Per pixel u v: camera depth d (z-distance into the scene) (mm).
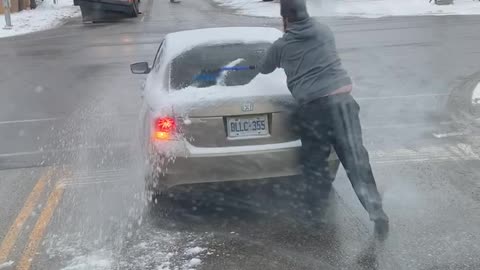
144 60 13375
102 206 4977
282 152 4473
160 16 26906
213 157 4395
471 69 10555
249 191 5098
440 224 4344
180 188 4586
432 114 7594
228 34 5461
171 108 4434
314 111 4262
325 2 27172
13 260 4031
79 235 4402
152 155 4516
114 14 24984
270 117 4477
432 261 3791
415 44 13938
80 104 9141
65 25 24281
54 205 5031
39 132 7559
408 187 5125
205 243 4199
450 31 16047
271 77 4785
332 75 4246
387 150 6227
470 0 25031
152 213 4770
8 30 22594
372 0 27609
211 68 4957
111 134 7309
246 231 4387
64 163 6238
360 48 13672
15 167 6152
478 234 4152
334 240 4172
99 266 3895
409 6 24531
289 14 4297
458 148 6180
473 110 7672
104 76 11609
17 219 4750
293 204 4852
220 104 4410
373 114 7723
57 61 14016
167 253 4059
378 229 4250
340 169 5695
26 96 9961
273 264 3844
